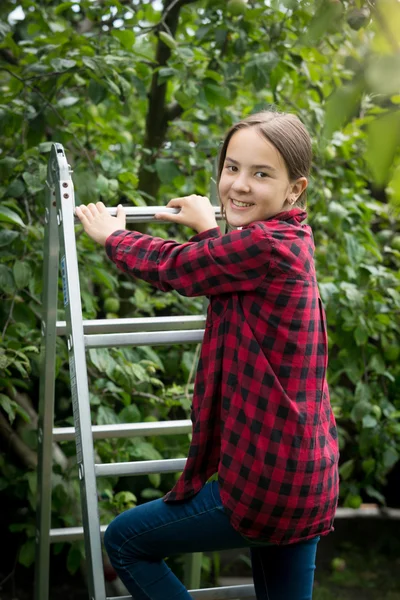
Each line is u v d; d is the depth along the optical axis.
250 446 1.53
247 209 1.62
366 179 3.82
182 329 2.21
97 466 1.92
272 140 1.58
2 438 3.27
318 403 1.58
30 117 2.80
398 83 0.90
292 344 1.55
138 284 3.42
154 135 3.42
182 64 3.03
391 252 3.63
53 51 2.78
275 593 1.73
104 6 3.03
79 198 2.74
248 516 1.54
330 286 3.14
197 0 3.17
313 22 1.24
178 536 1.65
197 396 1.65
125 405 2.93
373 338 3.51
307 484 1.55
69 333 1.92
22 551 2.95
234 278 1.56
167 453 3.14
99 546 1.75
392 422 3.30
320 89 3.41
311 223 3.42
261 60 2.95
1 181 2.89
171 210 1.93
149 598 1.70
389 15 0.95
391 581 3.60
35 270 2.75
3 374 2.72
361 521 4.06
